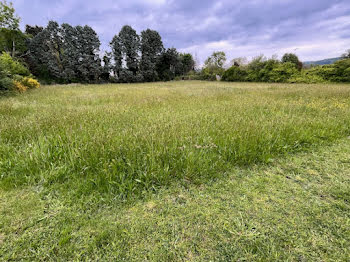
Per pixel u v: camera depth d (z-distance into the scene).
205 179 1.72
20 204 1.36
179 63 29.78
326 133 2.74
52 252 1.01
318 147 2.41
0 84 7.32
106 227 1.18
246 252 1.02
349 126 3.04
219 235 1.13
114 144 2.09
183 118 3.40
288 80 18.17
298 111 4.12
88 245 1.06
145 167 1.73
